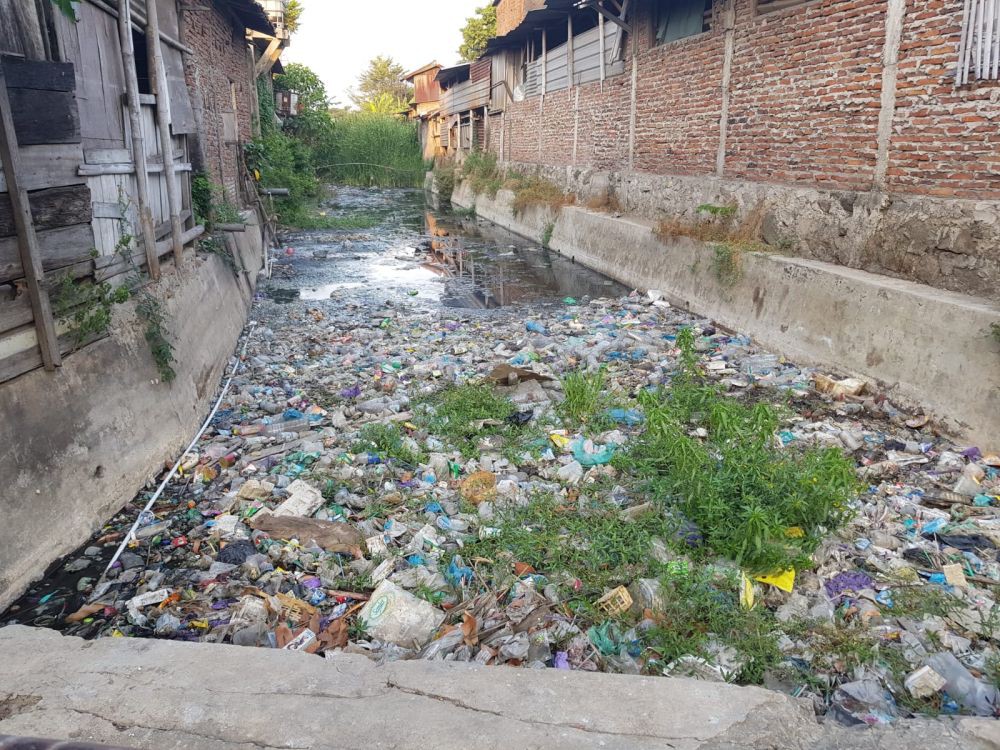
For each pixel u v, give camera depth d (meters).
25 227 3.92
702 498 4.27
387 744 2.43
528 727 2.51
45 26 4.50
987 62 5.82
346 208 26.17
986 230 5.81
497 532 4.27
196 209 8.73
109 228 5.34
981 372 5.31
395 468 5.14
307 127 29.95
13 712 2.59
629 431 5.78
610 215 13.87
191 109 8.38
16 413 3.90
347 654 2.99
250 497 4.75
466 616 3.47
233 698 2.66
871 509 4.46
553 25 17.86
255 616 3.51
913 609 3.52
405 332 9.23
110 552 4.16
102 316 4.64
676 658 3.25
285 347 8.48
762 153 9.24
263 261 13.82
